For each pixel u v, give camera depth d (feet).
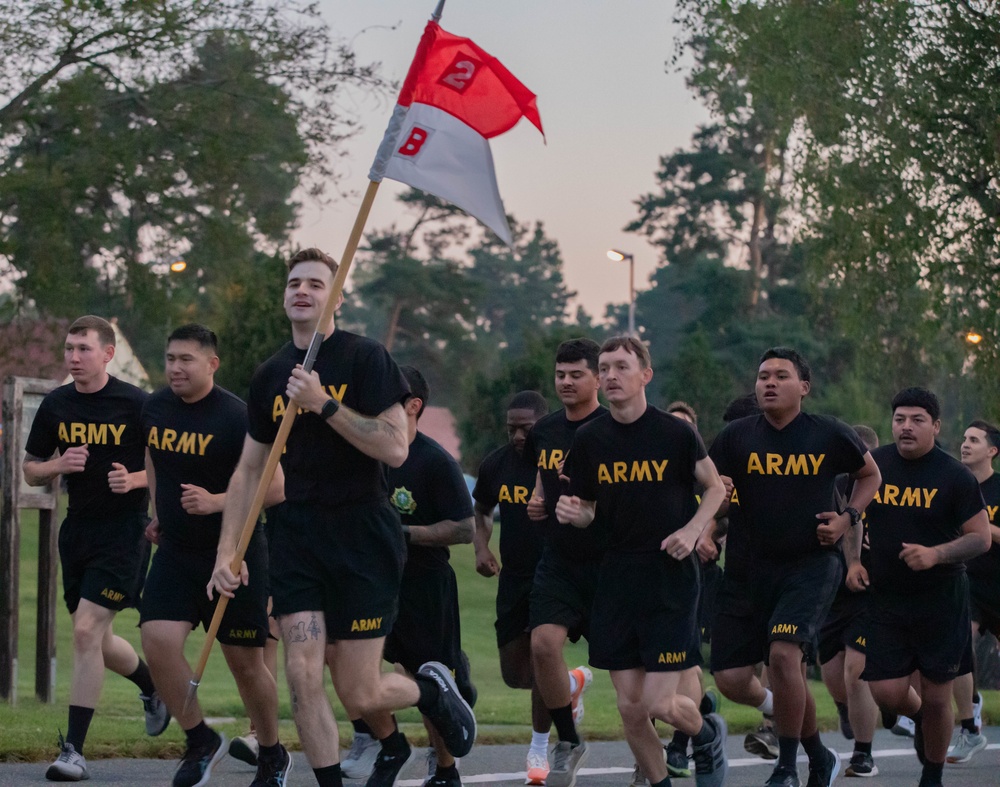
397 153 22.12
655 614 23.88
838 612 34.09
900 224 78.89
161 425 25.39
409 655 27.14
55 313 101.71
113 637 29.58
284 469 20.97
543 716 29.25
